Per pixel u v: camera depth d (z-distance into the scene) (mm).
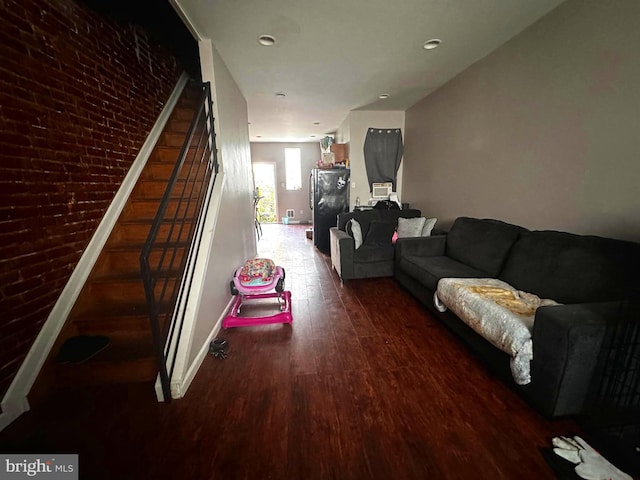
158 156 2672
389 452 1151
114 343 1674
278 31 2184
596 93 1743
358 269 3176
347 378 1616
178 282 1639
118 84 2143
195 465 1108
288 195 8312
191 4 1854
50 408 1402
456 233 2834
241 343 2008
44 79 1488
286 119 5164
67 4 1645
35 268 1437
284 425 1293
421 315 2416
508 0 1869
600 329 1148
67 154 1651
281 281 2602
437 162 3660
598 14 1693
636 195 1582
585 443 1154
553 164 2070
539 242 1935
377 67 2887
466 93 3006
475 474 1055
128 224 2143
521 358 1315
